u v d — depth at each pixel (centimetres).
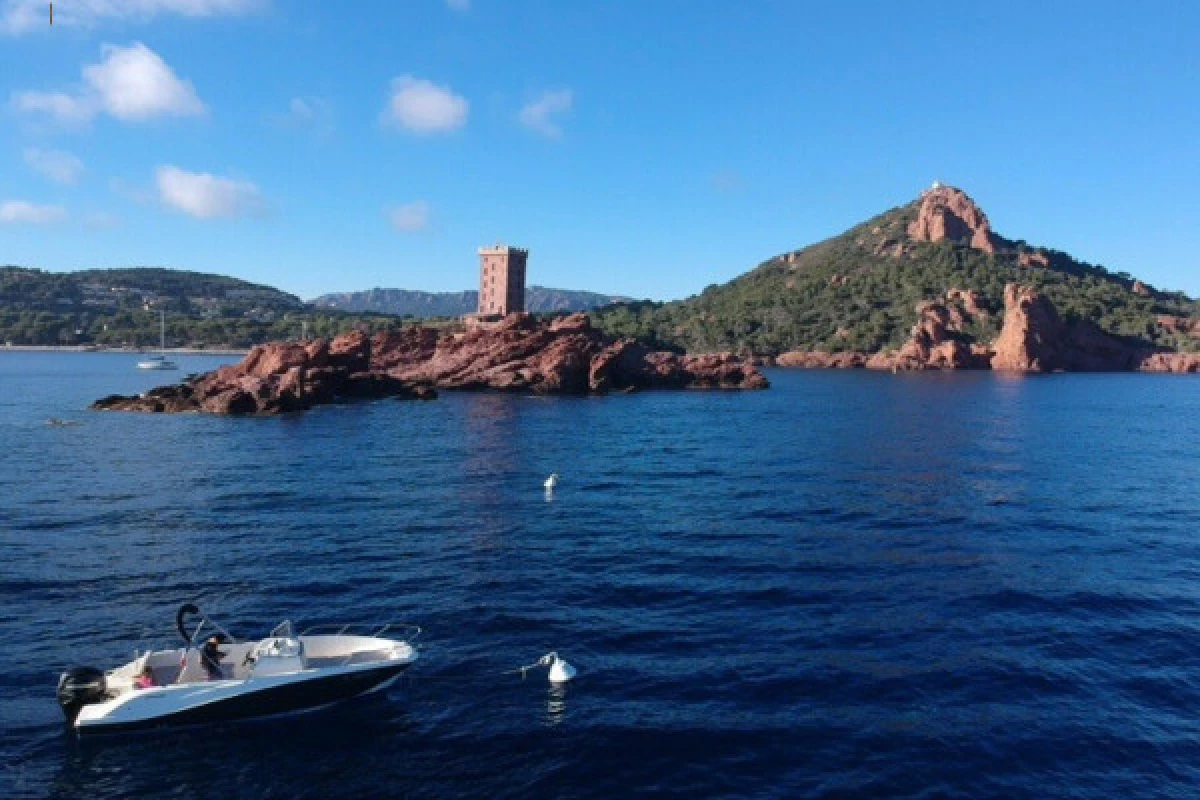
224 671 2119
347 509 4388
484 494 4847
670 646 2512
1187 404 12650
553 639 2555
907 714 2095
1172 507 4600
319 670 2091
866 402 12319
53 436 7544
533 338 14500
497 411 10281
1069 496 4900
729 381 15700
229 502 4553
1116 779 1819
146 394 10544
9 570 3212
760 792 1758
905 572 3294
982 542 3784
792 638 2584
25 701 2130
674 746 1934
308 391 10469
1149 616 2803
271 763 1864
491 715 2073
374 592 2983
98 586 3028
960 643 2556
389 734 1986
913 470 5850
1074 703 2164
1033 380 19312
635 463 6134
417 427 8388
